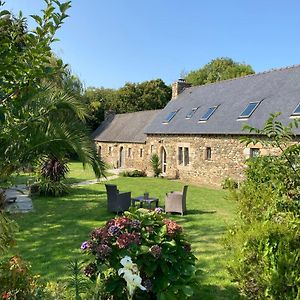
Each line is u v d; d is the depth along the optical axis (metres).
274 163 3.73
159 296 3.98
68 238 8.07
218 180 18.58
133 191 16.34
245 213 4.23
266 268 3.50
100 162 6.08
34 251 7.04
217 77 53.06
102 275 4.05
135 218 4.46
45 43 2.61
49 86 4.86
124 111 44.31
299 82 16.88
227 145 17.94
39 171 13.05
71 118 5.72
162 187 17.88
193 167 20.67
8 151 4.31
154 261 4.06
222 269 6.02
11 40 2.71
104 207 12.02
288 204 3.63
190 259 4.44
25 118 3.08
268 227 3.60
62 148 5.15
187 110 23.47
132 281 2.77
